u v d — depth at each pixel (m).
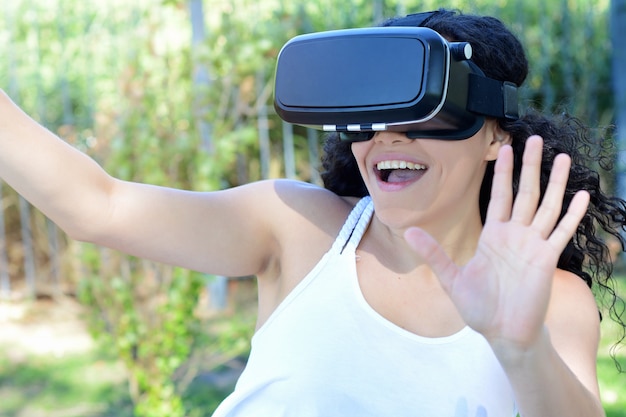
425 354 1.48
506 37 1.60
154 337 4.02
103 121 4.17
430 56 1.40
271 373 1.50
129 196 1.62
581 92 6.16
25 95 5.73
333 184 1.83
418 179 1.50
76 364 4.91
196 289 4.08
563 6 6.09
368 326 1.50
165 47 4.55
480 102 1.48
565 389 1.27
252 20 5.07
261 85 5.07
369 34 1.44
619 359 4.45
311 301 1.54
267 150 5.36
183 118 4.23
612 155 2.05
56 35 5.71
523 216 1.28
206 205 1.66
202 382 4.59
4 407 4.34
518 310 1.23
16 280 6.00
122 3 5.42
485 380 1.47
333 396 1.46
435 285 1.55
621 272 5.62
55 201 1.57
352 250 1.58
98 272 4.05
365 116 1.43
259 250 1.68
